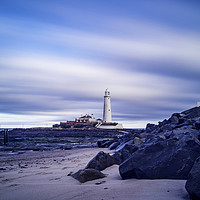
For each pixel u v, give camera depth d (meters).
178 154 6.72
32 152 25.06
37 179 8.24
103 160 9.98
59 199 5.32
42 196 5.63
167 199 4.70
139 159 7.22
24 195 5.81
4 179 8.54
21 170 11.31
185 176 6.43
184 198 4.71
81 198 5.25
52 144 39.78
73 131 117.69
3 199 5.58
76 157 17.92
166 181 6.23
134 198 4.89
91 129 122.50
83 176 7.44
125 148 11.89
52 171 10.39
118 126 126.62
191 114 19.80
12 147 33.09
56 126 158.00
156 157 7.04
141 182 6.41
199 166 4.84
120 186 6.12
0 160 17.39
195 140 6.96
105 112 125.81
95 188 6.08
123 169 7.30
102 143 32.16
